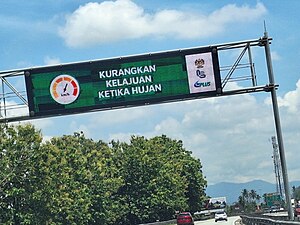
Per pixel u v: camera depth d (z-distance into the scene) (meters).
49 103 29.48
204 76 29.11
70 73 29.42
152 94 29.22
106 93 29.34
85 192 62.16
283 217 49.97
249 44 28.95
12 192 47.19
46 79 29.47
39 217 49.59
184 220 70.81
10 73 29.44
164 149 107.94
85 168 65.56
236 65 29.06
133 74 29.25
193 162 114.81
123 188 83.88
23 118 29.55
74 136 79.50
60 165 53.50
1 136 48.16
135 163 84.38
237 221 83.19
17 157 48.00
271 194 139.12
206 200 135.62
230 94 29.11
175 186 90.50
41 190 49.53
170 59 29.23
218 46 29.09
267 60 28.94
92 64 29.39
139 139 86.44
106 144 82.50
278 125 29.19
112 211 70.88
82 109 29.39
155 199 84.00
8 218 47.91
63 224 55.25
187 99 29.17
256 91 29.19
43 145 49.91
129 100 29.23
